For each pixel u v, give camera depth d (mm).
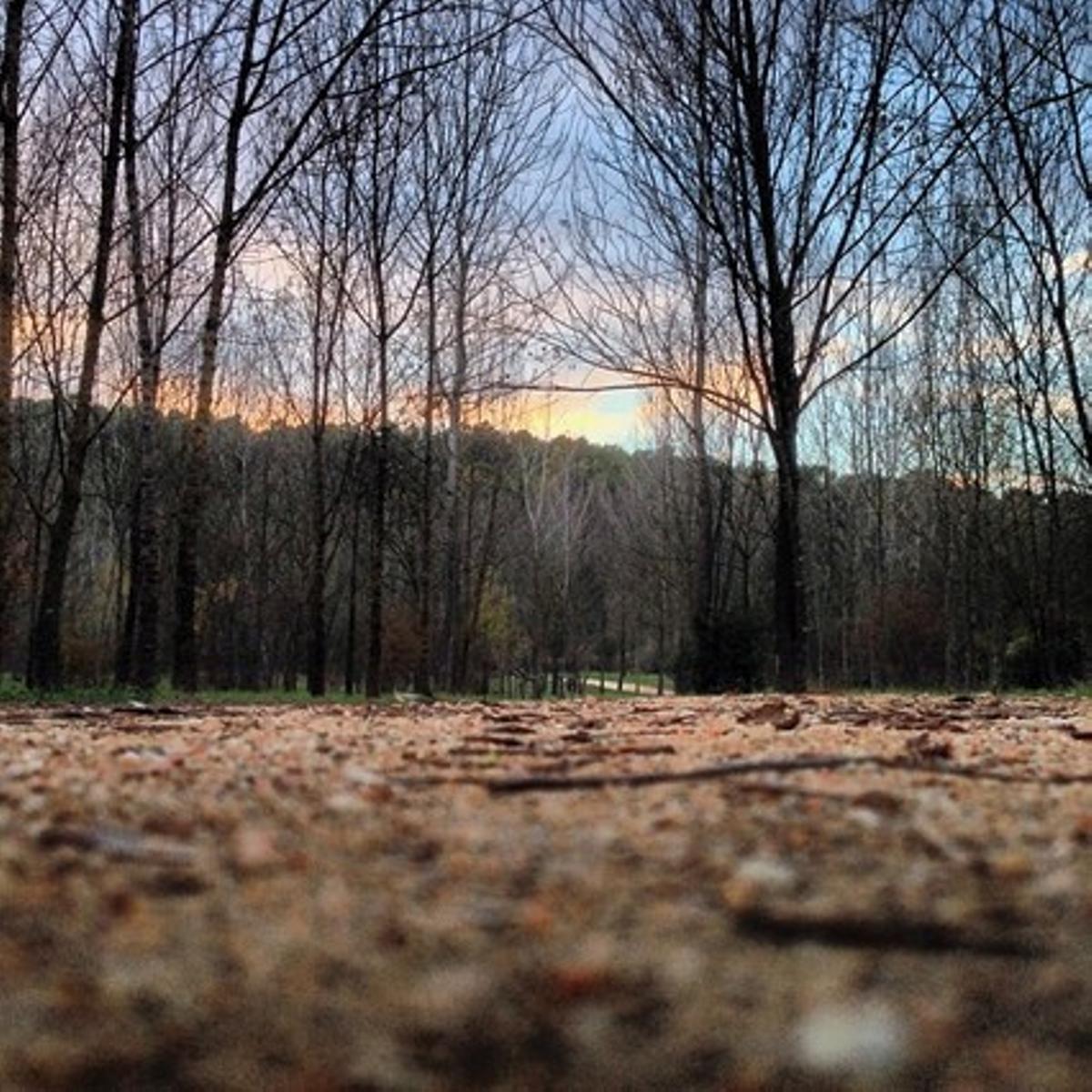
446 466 28812
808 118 13320
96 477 40938
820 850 2393
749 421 15234
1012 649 27891
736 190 13203
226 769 3639
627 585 52094
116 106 12383
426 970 1723
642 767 3719
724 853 2348
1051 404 25594
